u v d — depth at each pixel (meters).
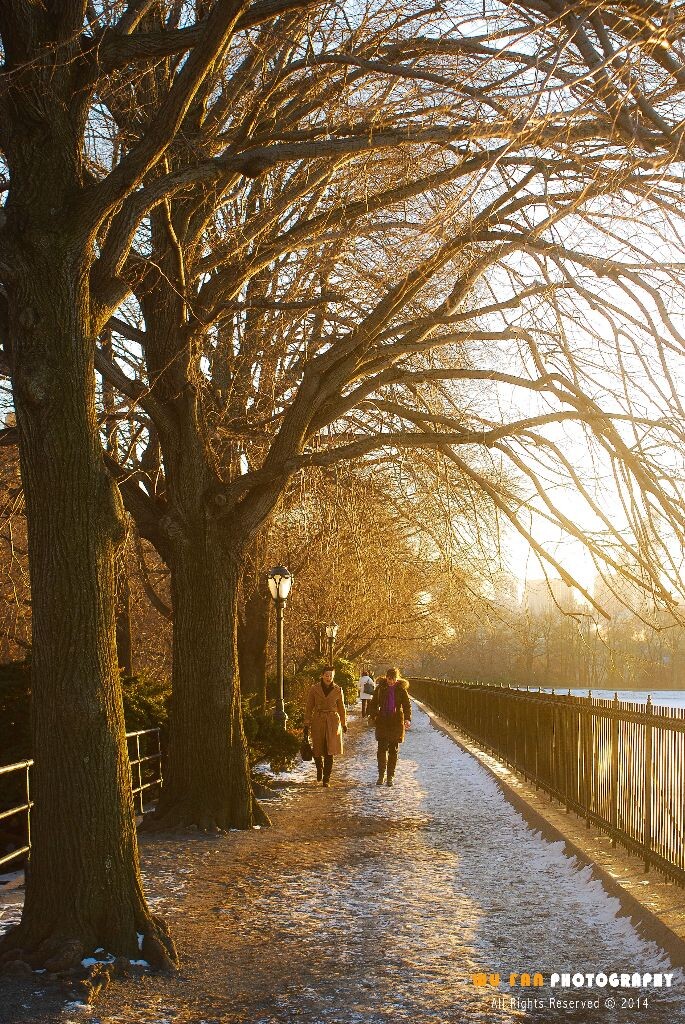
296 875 9.98
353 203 11.19
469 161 10.21
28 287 7.48
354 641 44.09
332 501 17.88
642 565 9.66
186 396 13.20
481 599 13.77
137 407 13.72
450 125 8.36
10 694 13.00
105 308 8.03
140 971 6.79
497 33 7.80
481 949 7.16
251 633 24.81
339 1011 5.94
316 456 12.98
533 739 15.73
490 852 10.97
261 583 24.00
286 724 23.08
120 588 19.94
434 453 15.06
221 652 13.54
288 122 11.13
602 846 10.06
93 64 7.76
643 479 9.59
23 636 22.73
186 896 9.10
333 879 9.73
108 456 13.48
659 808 8.69
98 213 7.46
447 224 7.82
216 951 7.30
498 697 20.36
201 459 13.60
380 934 7.63
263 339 14.68
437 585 21.88
